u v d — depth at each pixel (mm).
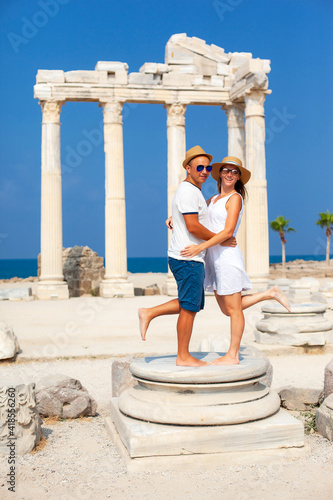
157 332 17672
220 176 7809
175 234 7332
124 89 31391
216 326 18297
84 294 33906
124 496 5848
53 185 30688
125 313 22281
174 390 6992
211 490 5945
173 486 6055
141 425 6848
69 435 8039
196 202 7148
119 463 6738
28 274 114125
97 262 34719
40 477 6414
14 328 18578
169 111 32125
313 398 9180
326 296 24234
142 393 7246
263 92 29500
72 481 6273
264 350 14430
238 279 7312
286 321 14844
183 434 6598
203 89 32188
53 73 30625
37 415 7598
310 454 6934
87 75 31031
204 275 7258
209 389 6914
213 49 32688
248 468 6508
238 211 7379
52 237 30641
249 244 29688
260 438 6738
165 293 32344
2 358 13742
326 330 14891
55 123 30859
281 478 6242
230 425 6727
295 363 13461
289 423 6863
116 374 9375
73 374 12398
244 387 7160
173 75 31938
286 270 52438
